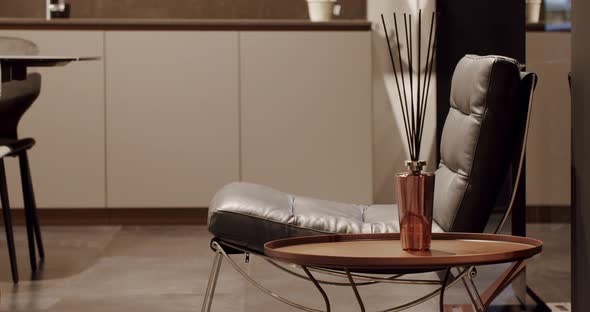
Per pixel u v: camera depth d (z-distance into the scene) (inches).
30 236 157.5
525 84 94.7
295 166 211.5
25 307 129.1
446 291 135.0
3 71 139.3
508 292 129.0
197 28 209.0
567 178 104.7
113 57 209.2
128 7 231.6
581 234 81.4
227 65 209.6
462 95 102.9
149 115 210.2
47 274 153.9
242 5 232.2
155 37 209.2
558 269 108.7
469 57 107.6
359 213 119.2
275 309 126.6
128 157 211.0
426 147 169.6
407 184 74.4
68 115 209.8
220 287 141.8
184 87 209.8
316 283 72.3
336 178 211.0
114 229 206.8
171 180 211.3
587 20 79.4
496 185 97.7
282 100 210.2
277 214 100.8
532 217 117.6
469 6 157.9
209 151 211.0
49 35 207.9
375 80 207.8
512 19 129.2
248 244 100.8
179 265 160.6
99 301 132.7
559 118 106.6
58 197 211.2
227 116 210.5
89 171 211.2
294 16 232.5
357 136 209.9
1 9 231.6
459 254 71.4
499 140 95.9
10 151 147.9
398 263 66.6
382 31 205.2
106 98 209.9
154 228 208.1
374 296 134.2
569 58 102.7
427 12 166.9
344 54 209.2
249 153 211.0
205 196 211.8
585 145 80.1
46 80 209.3
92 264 162.7
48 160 210.7
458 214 98.2
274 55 209.8
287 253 70.1
